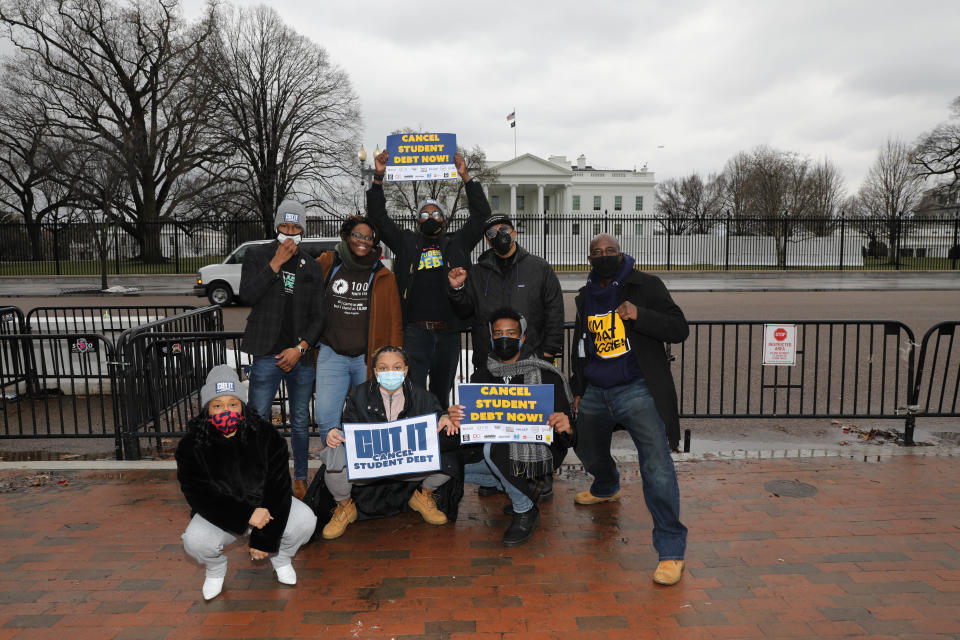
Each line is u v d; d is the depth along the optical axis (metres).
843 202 52.22
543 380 3.57
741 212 46.44
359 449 3.37
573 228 32.75
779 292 20.86
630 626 2.71
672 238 33.50
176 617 2.81
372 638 2.64
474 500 4.22
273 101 33.72
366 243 3.84
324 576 3.17
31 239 28.94
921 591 2.95
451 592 3.00
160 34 32.91
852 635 2.63
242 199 34.47
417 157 4.44
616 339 3.23
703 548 3.39
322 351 4.05
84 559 3.35
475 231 4.30
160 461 4.91
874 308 15.73
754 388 7.45
